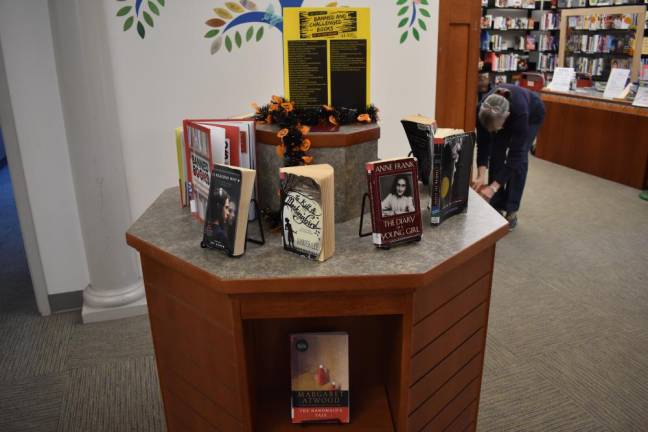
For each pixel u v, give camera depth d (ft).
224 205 4.42
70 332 10.02
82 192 9.67
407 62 10.84
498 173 13.20
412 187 4.54
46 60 9.24
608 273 12.09
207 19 9.53
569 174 20.30
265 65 10.07
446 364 5.11
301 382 5.19
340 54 5.20
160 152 9.99
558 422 7.45
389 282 4.07
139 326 10.13
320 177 4.12
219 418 5.02
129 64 9.35
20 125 9.46
